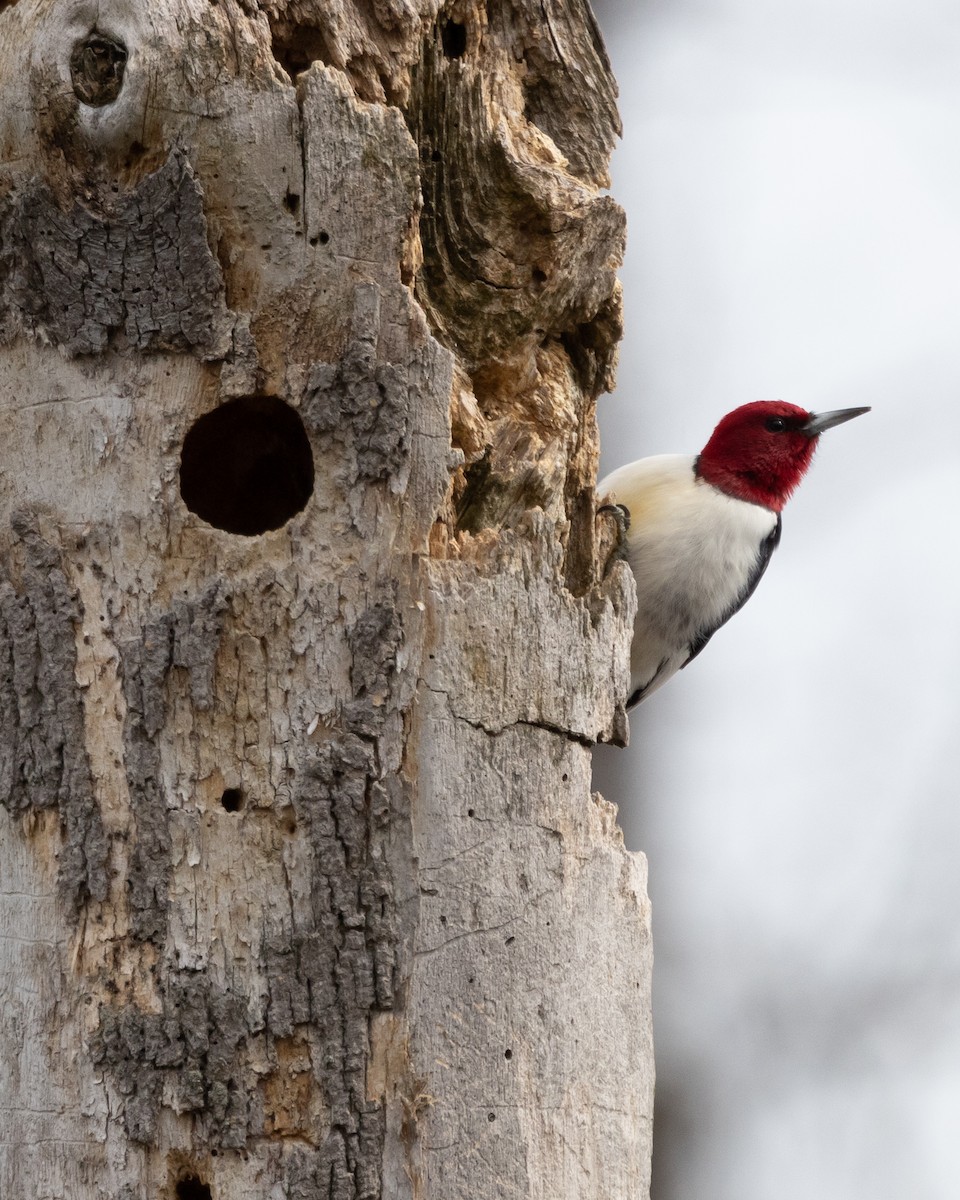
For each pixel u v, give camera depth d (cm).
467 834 717
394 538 726
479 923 715
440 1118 695
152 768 704
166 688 709
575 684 759
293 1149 684
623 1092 765
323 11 793
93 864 700
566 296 880
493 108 887
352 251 736
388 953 696
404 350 733
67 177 731
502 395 878
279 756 708
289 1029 688
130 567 723
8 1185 697
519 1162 710
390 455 725
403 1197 685
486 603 731
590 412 923
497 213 865
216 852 701
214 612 712
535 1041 724
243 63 732
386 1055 693
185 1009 690
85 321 731
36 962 704
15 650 718
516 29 922
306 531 725
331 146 734
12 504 734
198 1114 687
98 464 730
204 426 755
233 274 735
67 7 729
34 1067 699
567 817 752
